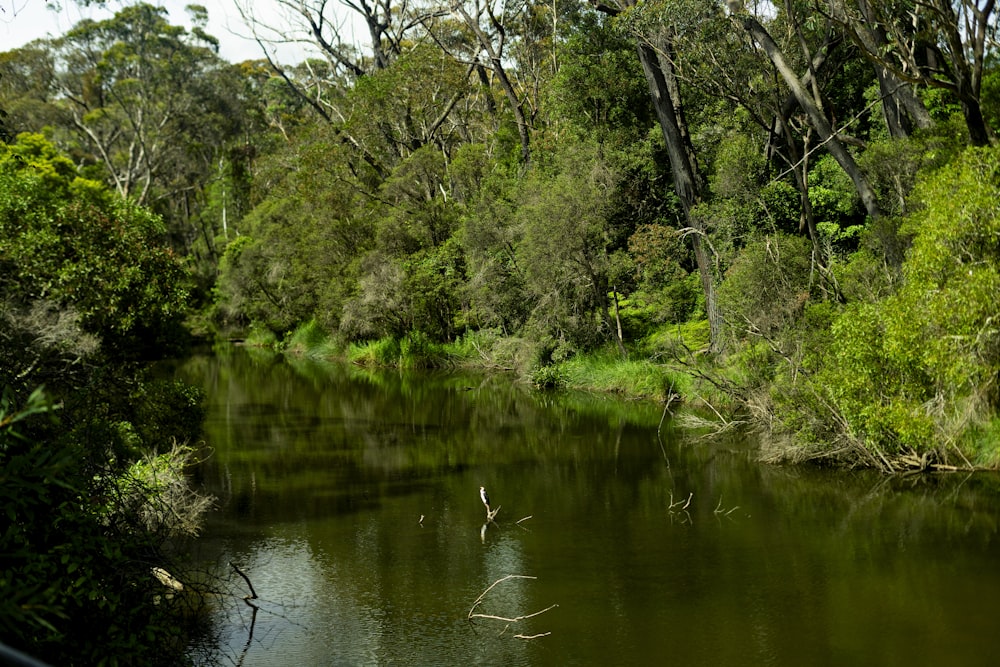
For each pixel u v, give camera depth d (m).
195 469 16.11
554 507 13.43
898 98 19.12
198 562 10.77
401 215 36.47
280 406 24.17
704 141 30.27
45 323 10.64
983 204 12.73
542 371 27.25
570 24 35.09
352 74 44.69
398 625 8.97
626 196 30.02
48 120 56.44
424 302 34.50
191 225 64.31
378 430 20.34
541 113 37.19
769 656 8.09
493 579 10.27
